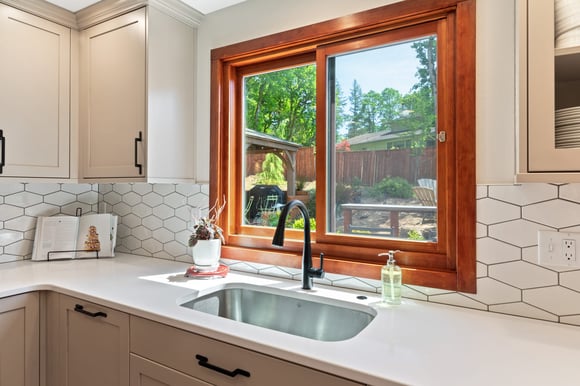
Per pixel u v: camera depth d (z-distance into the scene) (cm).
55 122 176
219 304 146
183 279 153
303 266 141
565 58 88
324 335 130
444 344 92
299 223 165
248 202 182
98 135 178
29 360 141
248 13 170
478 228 119
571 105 89
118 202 218
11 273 162
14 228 191
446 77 128
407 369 78
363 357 84
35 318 143
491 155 118
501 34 117
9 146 159
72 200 215
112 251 202
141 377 116
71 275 159
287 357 87
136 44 164
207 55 183
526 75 89
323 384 83
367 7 140
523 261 113
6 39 158
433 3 126
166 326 110
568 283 107
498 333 100
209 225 163
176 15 173
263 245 170
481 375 76
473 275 120
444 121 129
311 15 153
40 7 168
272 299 144
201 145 185
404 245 138
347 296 133
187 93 182
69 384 138
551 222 109
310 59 163
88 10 176
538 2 87
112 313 124
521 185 113
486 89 119
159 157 166
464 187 121
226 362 98
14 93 160
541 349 90
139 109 163
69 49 183
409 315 113
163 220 198
